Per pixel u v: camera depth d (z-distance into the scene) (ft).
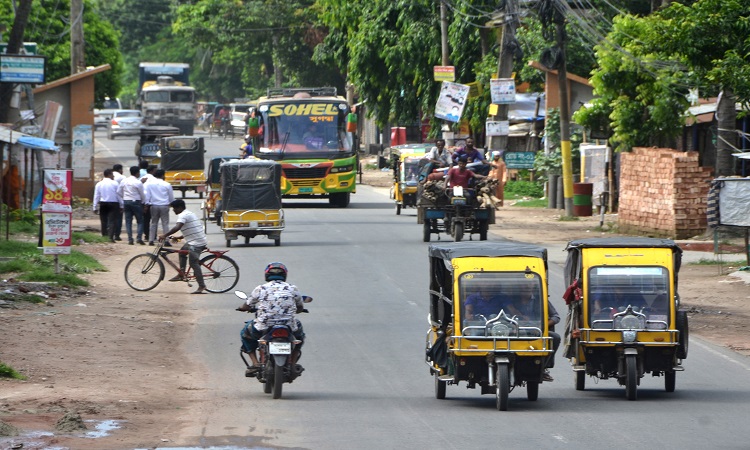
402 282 224.74
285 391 132.87
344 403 125.29
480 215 279.69
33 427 104.99
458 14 468.75
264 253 269.44
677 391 135.44
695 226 289.74
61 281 215.31
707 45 262.67
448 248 128.57
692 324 184.34
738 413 119.55
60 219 223.71
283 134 411.13
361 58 523.29
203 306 203.51
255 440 102.47
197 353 158.92
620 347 128.98
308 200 463.42
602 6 427.74
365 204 436.76
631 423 113.29
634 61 316.19
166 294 217.56
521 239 297.53
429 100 510.99
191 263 219.00
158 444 99.25
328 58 609.83
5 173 344.28
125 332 171.22
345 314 190.19
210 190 364.58
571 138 415.44
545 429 109.81
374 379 141.49
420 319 185.78
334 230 325.42
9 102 339.57
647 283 130.72
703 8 262.47
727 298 209.05
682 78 314.14
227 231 283.38
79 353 152.56
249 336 131.95
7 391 125.29
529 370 122.83
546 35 363.15
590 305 130.82
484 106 472.85
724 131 285.02
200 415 115.44
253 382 139.03
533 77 460.96
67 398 121.90
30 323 172.76
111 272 244.63
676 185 287.69
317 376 143.23
